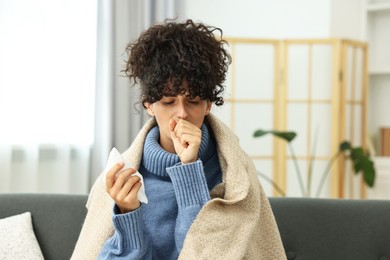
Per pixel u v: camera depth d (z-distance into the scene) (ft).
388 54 13.88
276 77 12.35
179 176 3.81
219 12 13.76
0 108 9.71
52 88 10.51
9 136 9.81
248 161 4.28
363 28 13.71
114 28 11.44
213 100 3.76
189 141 3.76
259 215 4.00
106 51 11.27
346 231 5.48
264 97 12.42
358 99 13.09
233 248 3.70
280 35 13.39
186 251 3.66
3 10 9.71
